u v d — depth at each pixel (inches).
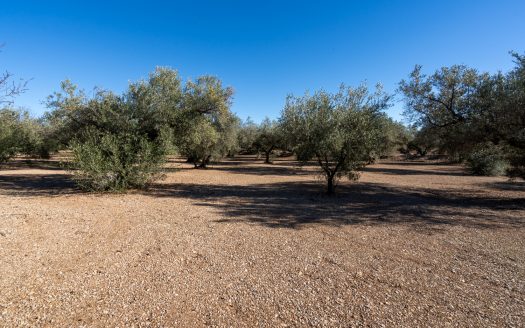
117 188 492.7
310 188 604.7
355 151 461.7
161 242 225.1
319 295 145.3
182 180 707.4
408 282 162.1
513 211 374.9
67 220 284.4
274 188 598.5
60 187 544.1
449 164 1461.6
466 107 477.4
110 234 243.6
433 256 204.4
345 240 240.4
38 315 121.2
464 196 511.2
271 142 1467.8
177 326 117.3
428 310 132.7
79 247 208.4
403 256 203.8
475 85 458.9
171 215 323.9
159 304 133.3
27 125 1041.5
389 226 290.2
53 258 185.0
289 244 226.4
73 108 495.8
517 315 129.6
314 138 466.6
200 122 553.9
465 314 129.8
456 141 494.0
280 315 126.9
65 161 491.5
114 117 502.3
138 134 513.7
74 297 136.9
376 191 568.1
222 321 121.7
